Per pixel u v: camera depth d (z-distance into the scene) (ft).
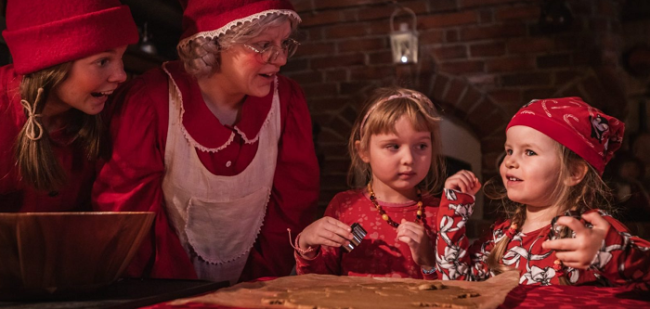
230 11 3.53
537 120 3.17
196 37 3.64
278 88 4.25
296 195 4.31
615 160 9.18
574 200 3.14
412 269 3.59
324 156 10.74
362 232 3.31
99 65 3.22
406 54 10.00
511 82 9.75
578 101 3.29
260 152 4.09
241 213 4.14
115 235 2.43
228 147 3.94
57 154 3.54
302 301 2.22
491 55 9.84
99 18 3.13
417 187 3.96
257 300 2.32
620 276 2.37
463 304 2.16
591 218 2.47
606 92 9.37
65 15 3.13
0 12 5.68
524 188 3.18
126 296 2.47
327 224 3.35
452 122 10.26
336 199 4.00
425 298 2.29
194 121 3.83
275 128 4.19
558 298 2.36
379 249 3.67
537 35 9.62
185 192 3.92
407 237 3.27
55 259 2.33
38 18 3.13
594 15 9.45
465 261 3.26
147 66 7.96
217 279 4.22
